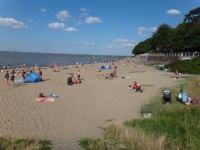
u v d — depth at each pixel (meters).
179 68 38.44
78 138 9.87
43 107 15.64
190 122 11.42
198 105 15.63
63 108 15.55
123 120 12.93
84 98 18.80
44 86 24.81
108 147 8.40
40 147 8.36
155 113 14.01
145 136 9.15
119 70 47.31
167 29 103.12
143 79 29.95
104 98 18.84
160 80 28.42
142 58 100.06
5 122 12.06
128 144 8.81
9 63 79.00
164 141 8.76
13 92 20.70
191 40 66.06
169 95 16.70
